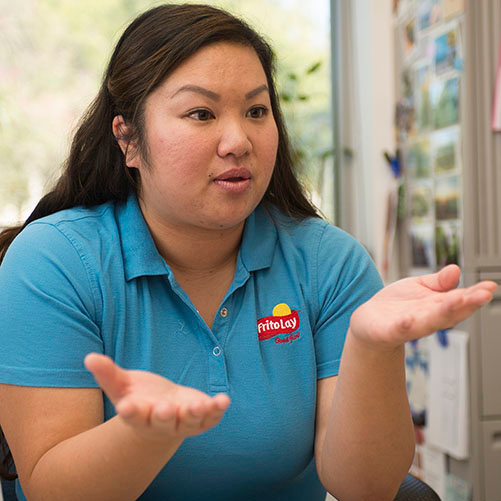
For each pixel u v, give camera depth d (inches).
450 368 79.4
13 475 41.1
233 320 38.4
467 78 77.4
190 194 34.8
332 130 113.9
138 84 35.5
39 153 102.6
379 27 104.6
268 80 41.3
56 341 33.8
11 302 34.5
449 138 82.4
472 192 77.0
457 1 79.4
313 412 38.7
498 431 76.2
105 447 28.5
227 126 34.3
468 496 76.8
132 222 38.1
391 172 101.7
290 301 39.7
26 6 102.7
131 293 37.0
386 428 33.0
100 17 104.1
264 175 36.0
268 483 37.5
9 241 43.4
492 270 76.8
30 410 33.1
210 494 37.0
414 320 26.8
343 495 35.5
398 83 100.5
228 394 36.5
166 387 24.1
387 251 101.2
